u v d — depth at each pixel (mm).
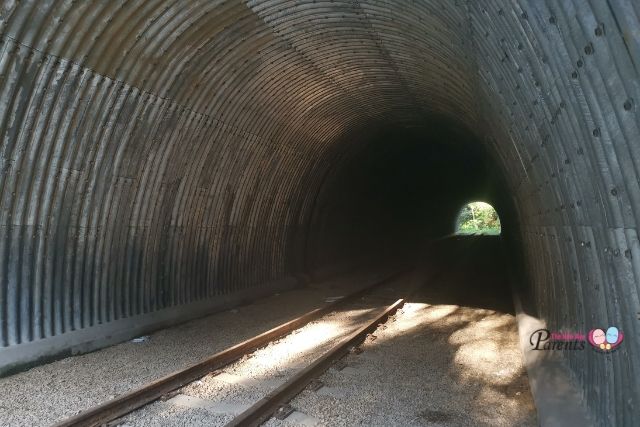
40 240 6621
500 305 11586
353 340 7703
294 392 5516
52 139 6441
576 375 4949
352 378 6156
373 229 22859
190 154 8945
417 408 5199
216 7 7023
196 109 8547
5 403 5203
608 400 3650
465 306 11492
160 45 7059
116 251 7910
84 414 4551
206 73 8156
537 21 3254
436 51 7770
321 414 5000
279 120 10914
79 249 7250
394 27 7750
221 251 10781
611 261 3234
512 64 4422
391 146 19422
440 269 19719
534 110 4352
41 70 5973
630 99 2434
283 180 12742
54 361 6734
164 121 8039
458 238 41062
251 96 9477
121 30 6449
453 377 6211
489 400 5441
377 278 16984
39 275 6648
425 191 30625
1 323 6188
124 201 7871
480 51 5418
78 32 6043
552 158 4391
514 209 10836
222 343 7848
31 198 6418
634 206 2654
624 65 2391
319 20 8047
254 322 9492
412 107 13656
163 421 4777
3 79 5668
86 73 6469
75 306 7219
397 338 8297
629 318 3021
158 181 8453
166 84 7656
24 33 5605
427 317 10172
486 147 11602
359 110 13250
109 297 7824
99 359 6891
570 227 4480
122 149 7523
